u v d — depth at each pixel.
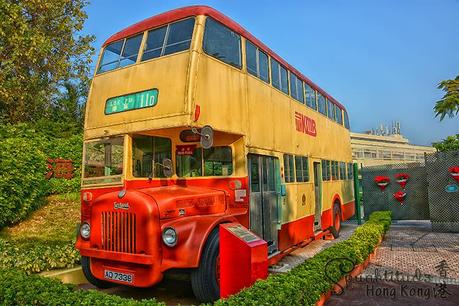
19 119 17.00
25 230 11.11
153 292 6.69
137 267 5.61
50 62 17.48
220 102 6.45
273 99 8.60
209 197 6.38
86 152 7.10
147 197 5.69
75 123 19.19
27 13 16.20
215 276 5.64
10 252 7.56
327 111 13.35
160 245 5.48
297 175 9.66
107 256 5.78
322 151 12.19
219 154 7.00
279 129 8.76
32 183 11.83
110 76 6.99
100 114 6.94
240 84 7.17
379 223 11.07
